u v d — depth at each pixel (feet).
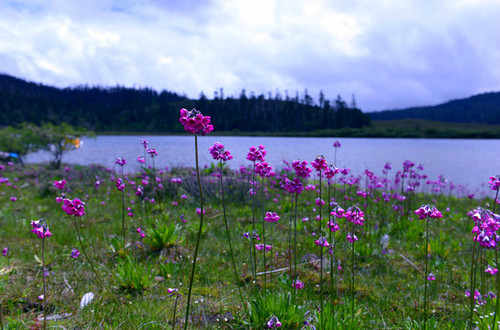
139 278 14.78
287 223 26.81
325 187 38.24
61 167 65.00
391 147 220.43
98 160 105.60
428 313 13.74
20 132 69.10
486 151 190.70
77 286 14.88
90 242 21.40
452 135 485.15
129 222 25.91
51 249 20.36
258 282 15.92
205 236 23.21
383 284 16.79
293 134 519.60
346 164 101.09
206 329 11.60
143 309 12.80
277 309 11.30
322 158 11.44
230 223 26.61
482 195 52.39
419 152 173.27
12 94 643.86
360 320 11.96
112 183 44.75
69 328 11.27
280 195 37.47
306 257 19.47
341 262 19.30
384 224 27.99
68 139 66.90
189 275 16.81
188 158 110.32
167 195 34.86
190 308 13.14
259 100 605.73
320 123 570.87
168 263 16.76
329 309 11.12
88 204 33.12
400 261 20.47
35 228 8.94
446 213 34.17
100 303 13.32
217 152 11.01
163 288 15.15
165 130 615.57
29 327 10.96
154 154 22.75
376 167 91.20
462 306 14.38
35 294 13.88
